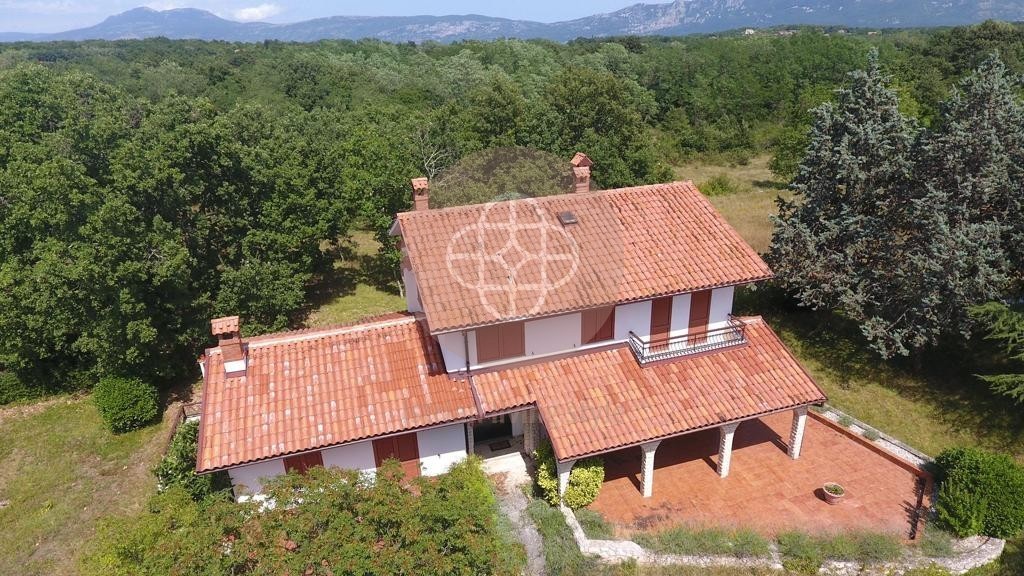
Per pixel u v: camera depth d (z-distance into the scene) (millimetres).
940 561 15492
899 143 23938
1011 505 15805
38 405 27672
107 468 23281
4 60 88312
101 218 23109
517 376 17875
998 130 22172
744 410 17391
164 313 26516
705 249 19297
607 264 18203
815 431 21219
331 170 36562
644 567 15406
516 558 14648
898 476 18812
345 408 16766
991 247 21766
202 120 29906
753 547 15812
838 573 15289
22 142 28406
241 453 15484
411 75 88688
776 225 25984
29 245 26734
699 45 102438
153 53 122188
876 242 24062
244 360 17500
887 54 79375
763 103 74375
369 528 13039
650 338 19094
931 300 21109
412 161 34469
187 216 29000
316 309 36094
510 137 38500
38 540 19656
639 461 19641
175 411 26516
